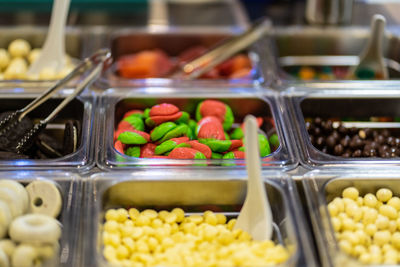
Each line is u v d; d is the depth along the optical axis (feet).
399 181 1.95
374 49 2.54
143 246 1.78
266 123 2.28
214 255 1.72
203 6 3.08
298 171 1.96
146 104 2.31
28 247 1.72
